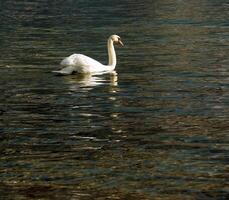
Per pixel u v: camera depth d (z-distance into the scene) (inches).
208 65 973.8
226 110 687.7
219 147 556.4
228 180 478.9
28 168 505.7
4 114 675.4
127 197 446.6
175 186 466.9
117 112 680.4
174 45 1199.6
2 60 1031.6
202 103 721.0
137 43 1233.4
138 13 1879.9
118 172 495.5
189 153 540.4
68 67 909.8
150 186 466.6
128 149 551.8
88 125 629.3
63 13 1915.6
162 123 634.8
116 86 819.4
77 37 1337.4
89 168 504.7
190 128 616.4
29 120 650.2
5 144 568.4
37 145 565.0
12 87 815.1
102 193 453.7
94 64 917.2
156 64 987.3
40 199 443.2
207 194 451.8
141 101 732.7
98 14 1860.2
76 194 452.1
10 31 1454.2
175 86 817.5
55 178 483.5
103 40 1286.9
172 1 2319.1
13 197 446.9
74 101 733.9
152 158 528.1
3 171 498.9
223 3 2231.8
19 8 2107.5
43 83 840.3
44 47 1187.3
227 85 821.9
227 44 1206.9
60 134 598.5
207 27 1496.1
